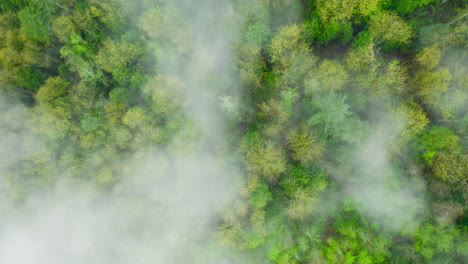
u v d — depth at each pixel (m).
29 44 23.27
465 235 20.72
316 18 21.72
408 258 21.25
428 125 22.41
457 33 21.25
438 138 20.98
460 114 21.92
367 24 22.00
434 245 20.91
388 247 21.61
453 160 20.58
